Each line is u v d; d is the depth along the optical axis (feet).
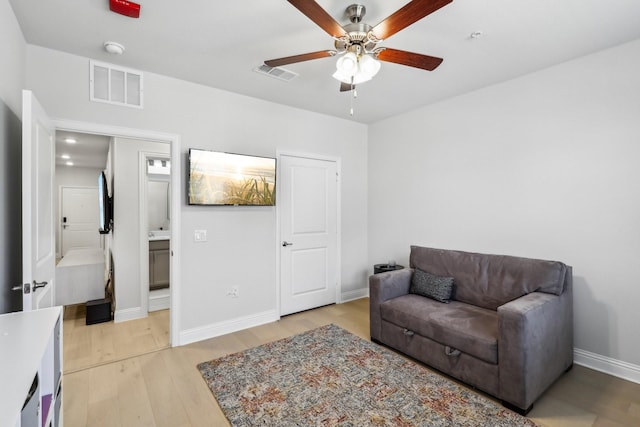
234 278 10.82
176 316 9.65
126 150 11.78
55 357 4.78
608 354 7.98
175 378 7.85
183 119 9.71
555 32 7.05
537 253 9.18
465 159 10.88
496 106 10.01
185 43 7.54
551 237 8.90
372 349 9.36
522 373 6.38
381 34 5.65
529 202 9.32
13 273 6.33
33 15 6.41
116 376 7.95
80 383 7.63
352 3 6.00
